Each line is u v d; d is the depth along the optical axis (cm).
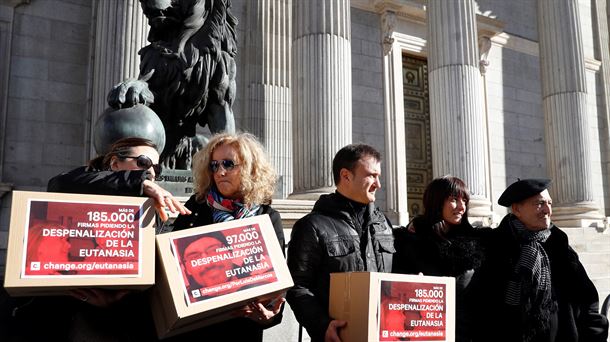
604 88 2123
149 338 230
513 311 318
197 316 207
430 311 242
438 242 333
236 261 218
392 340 230
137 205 207
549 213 330
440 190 341
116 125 435
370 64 1594
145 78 525
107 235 198
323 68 900
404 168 1574
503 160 1830
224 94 566
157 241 210
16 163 1073
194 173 271
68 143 1129
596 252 1272
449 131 1145
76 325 223
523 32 1997
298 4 948
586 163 1523
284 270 227
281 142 1305
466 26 1198
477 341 324
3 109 1066
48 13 1144
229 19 586
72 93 1148
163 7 530
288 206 668
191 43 545
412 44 1681
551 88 1576
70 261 189
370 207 299
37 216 189
